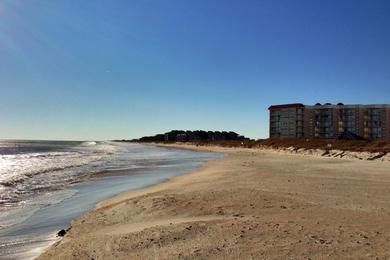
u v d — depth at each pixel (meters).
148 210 12.44
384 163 34.69
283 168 29.06
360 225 9.42
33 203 16.80
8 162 47.75
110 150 105.56
